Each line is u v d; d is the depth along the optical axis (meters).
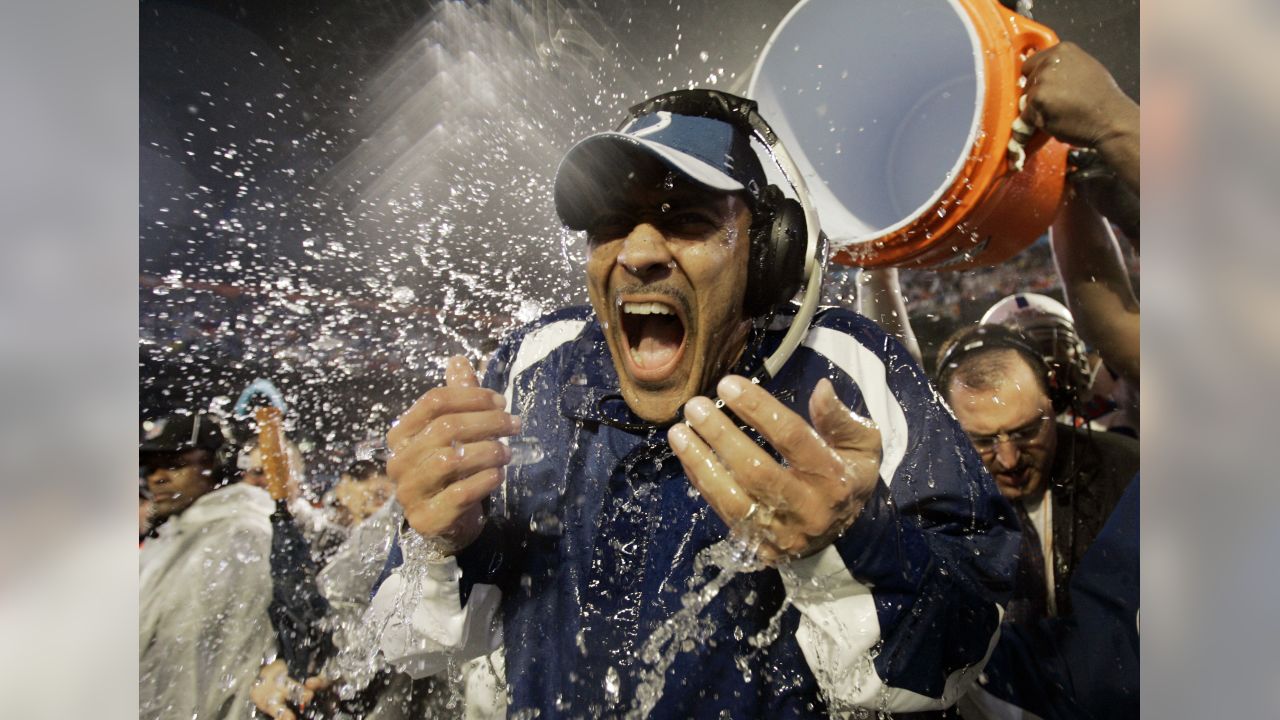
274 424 1.34
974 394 1.12
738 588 0.61
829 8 0.94
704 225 0.61
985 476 0.63
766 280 0.63
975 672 0.59
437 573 0.64
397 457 0.58
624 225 0.63
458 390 0.58
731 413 0.65
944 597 0.54
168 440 1.45
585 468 0.68
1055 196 0.96
